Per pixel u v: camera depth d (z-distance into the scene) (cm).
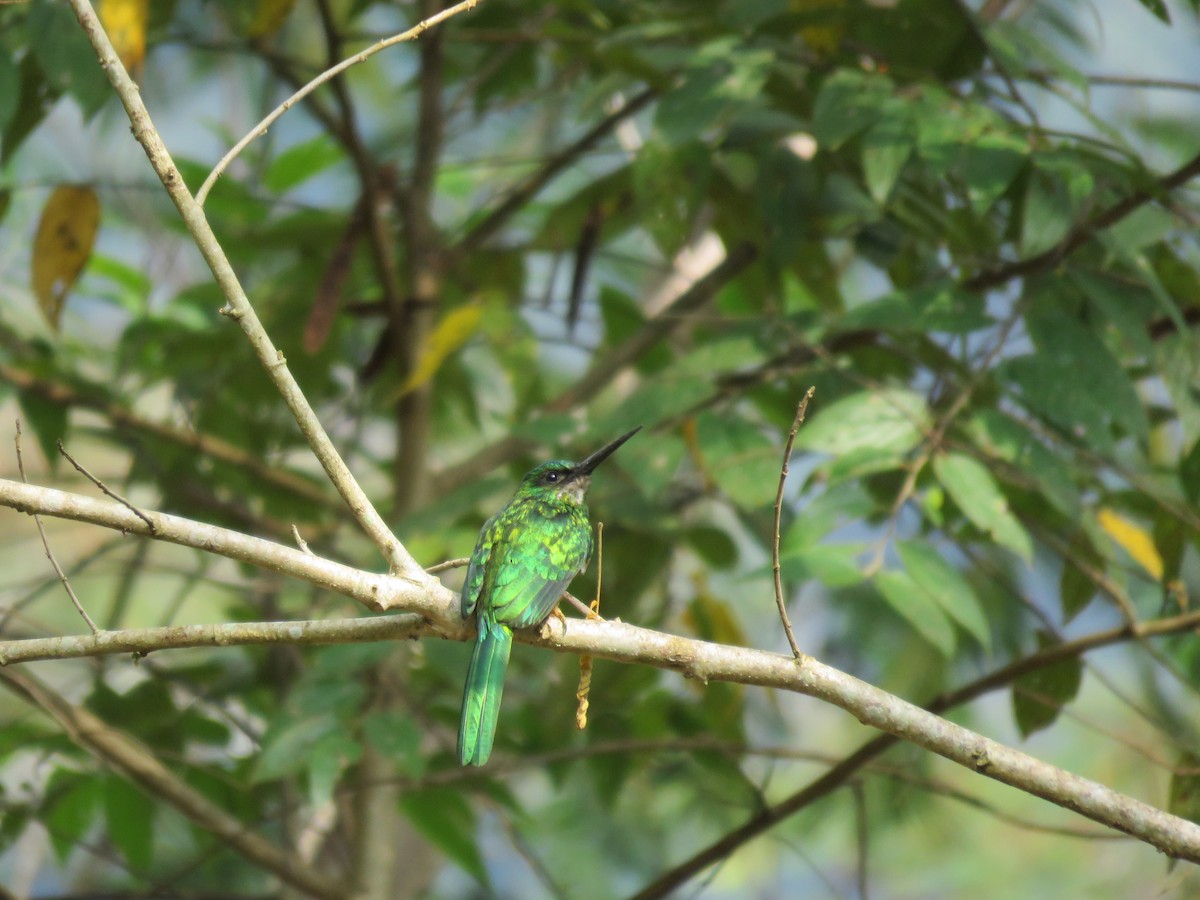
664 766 1196
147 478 1179
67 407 1105
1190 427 879
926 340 1032
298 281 1212
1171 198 909
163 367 1169
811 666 584
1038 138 872
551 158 1177
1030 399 816
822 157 1006
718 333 1087
